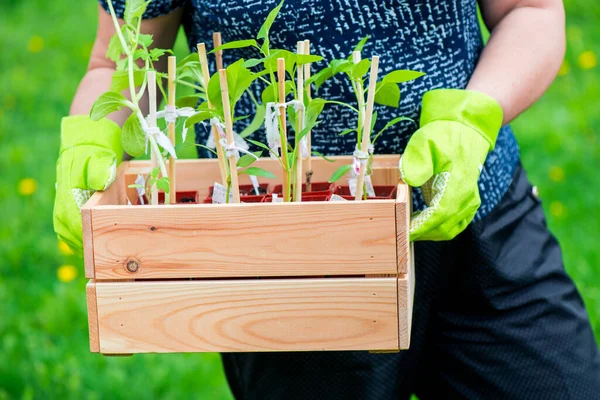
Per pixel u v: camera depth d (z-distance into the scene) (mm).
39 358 3205
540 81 1878
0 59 6508
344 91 1863
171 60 1733
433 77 1884
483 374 2031
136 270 1613
